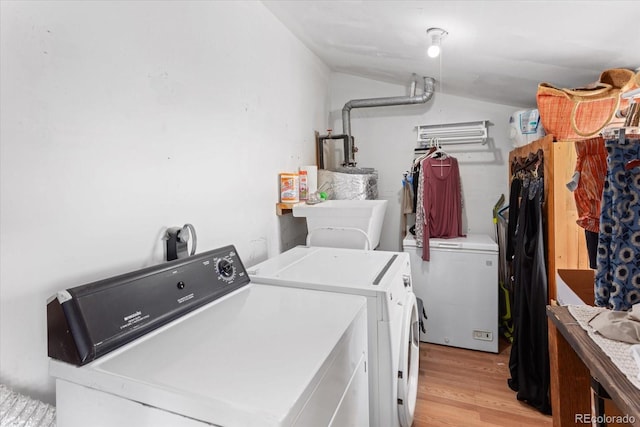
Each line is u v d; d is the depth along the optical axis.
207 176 1.49
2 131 0.80
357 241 1.99
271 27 2.05
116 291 0.88
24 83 0.84
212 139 1.53
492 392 2.07
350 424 0.92
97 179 1.02
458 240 2.76
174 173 1.32
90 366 0.74
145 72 1.19
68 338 0.76
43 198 0.88
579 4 1.18
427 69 2.52
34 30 0.86
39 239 0.87
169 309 0.98
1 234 0.80
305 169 2.33
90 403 0.73
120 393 0.69
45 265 0.89
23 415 0.73
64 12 0.93
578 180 1.14
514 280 2.23
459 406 1.94
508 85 2.36
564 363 1.02
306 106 2.62
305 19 2.05
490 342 2.59
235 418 0.59
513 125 2.52
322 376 0.74
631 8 1.14
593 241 1.14
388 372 1.23
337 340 0.85
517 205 2.45
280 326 0.93
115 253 1.08
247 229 1.80
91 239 1.00
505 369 2.34
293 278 1.37
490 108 2.97
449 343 2.70
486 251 2.57
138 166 1.16
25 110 0.84
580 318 0.97
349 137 3.04
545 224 1.92
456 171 2.93
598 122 1.62
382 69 2.82
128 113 1.12
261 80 1.94
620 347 0.80
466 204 3.08
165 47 1.27
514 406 1.94
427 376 2.26
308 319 0.98
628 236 0.94
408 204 3.04
